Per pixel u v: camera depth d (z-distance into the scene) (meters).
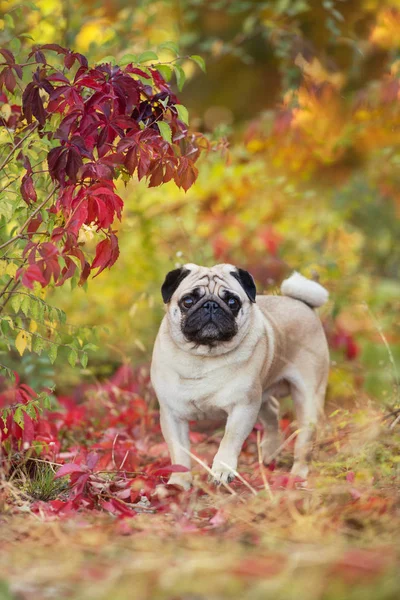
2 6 9.12
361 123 10.77
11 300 6.00
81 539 4.12
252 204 10.50
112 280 10.21
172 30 12.51
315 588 3.28
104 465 6.17
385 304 11.02
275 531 4.25
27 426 5.53
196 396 6.02
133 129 5.22
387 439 5.36
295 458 6.57
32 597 3.29
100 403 8.26
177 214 10.41
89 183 5.25
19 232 5.58
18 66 5.31
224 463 5.43
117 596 3.28
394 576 3.30
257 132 10.35
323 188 12.62
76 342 5.92
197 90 16.31
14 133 5.75
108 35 9.95
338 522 4.41
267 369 6.35
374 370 9.31
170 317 6.04
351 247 11.38
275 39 11.66
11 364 8.28
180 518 4.71
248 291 6.09
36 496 5.37
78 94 5.00
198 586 3.35
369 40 12.27
